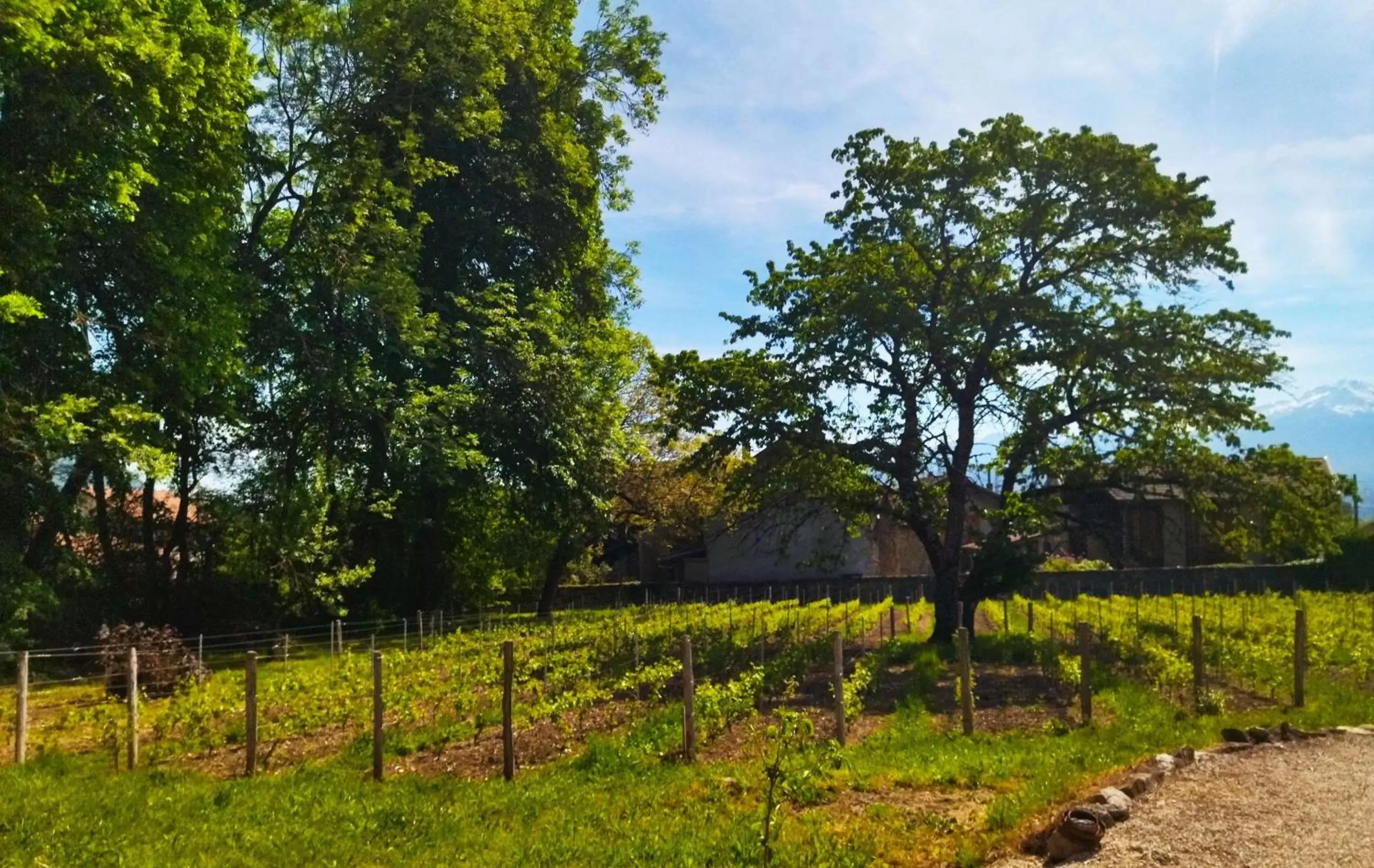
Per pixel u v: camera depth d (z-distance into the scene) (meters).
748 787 8.84
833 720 13.03
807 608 33.72
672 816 8.09
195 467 28.09
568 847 7.25
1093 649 20.58
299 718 12.99
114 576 25.27
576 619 31.88
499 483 33.03
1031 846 6.95
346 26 27.03
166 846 7.50
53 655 16.66
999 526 23.22
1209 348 21.52
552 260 33.31
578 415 32.31
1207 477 22.08
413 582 35.41
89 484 24.86
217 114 20.11
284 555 26.12
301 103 26.89
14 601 18.09
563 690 15.80
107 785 9.64
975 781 8.94
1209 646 18.34
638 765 10.34
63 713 13.30
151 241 18.91
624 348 36.00
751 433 23.00
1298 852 6.62
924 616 34.00
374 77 27.25
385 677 16.56
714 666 18.58
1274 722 11.63
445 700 15.13
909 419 23.41
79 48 16.36
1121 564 33.81
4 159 16.67
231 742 12.74
